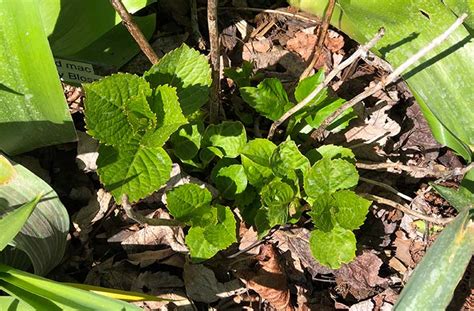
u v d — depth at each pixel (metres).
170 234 0.35
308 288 0.36
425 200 0.39
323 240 0.33
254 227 0.36
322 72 0.35
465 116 0.33
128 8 0.34
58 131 0.31
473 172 0.34
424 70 0.33
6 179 0.29
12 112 0.30
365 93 0.32
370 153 0.39
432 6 0.34
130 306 0.25
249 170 0.34
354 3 0.35
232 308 0.35
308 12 0.43
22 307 0.28
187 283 0.35
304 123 0.37
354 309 0.36
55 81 0.29
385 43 0.34
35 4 0.27
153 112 0.31
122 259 0.35
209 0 0.29
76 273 0.35
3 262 0.32
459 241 0.28
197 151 0.34
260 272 0.35
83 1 0.33
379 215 0.38
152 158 0.30
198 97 0.32
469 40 0.33
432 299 0.29
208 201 0.32
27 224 0.30
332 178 0.33
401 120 0.41
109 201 0.36
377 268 0.37
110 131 0.30
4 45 0.28
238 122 0.34
